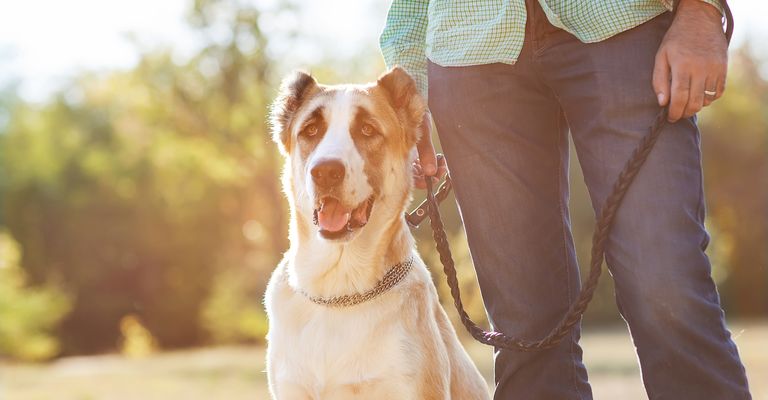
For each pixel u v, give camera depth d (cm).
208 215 3891
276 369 361
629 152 289
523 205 329
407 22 385
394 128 374
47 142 4147
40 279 4012
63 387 1324
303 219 368
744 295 3572
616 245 290
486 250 336
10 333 2598
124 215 4044
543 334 332
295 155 379
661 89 282
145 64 2755
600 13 296
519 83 325
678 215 279
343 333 351
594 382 1074
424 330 360
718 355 279
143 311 3972
